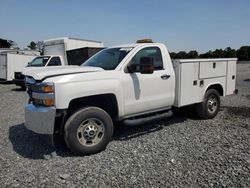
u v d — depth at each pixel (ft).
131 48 17.72
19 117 24.75
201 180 11.71
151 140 17.31
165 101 18.69
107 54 18.63
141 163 13.62
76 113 14.55
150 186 11.28
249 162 13.53
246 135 18.11
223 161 13.70
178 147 15.88
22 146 16.51
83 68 15.75
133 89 16.72
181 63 19.19
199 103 21.83
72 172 12.76
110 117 15.57
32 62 48.16
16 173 12.71
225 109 26.84
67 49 53.36
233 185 11.24
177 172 12.53
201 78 21.08
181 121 22.17
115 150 15.61
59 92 13.80
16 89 51.57
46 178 12.18
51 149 15.83
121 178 12.04
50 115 13.80
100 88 15.11
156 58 18.51
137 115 17.53
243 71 101.30
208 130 19.43
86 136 14.87
